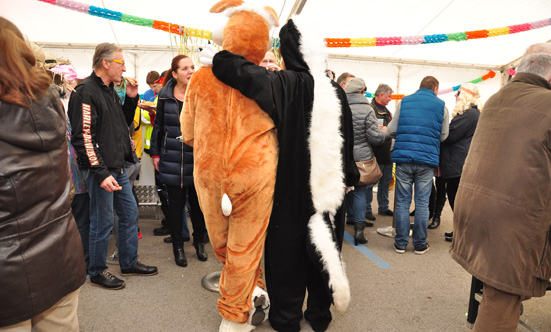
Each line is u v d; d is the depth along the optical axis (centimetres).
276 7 533
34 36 590
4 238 94
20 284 96
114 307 215
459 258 170
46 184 103
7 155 93
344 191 178
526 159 147
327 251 170
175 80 286
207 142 168
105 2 500
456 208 175
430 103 308
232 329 181
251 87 158
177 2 500
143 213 446
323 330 192
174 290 240
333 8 515
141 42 623
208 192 172
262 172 165
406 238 322
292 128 168
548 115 144
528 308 229
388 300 232
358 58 693
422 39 432
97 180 212
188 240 344
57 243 107
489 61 701
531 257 146
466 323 206
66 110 241
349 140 191
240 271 172
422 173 314
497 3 494
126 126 245
